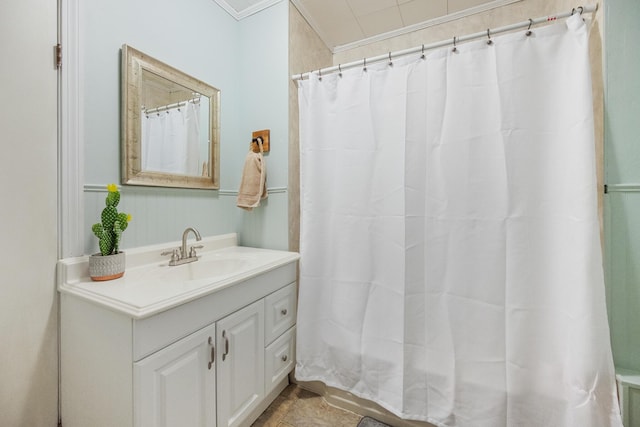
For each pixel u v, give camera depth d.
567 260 0.95
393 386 1.24
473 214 1.11
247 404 1.12
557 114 0.99
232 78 1.66
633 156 0.92
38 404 0.93
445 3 1.59
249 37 1.64
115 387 0.78
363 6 1.62
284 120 1.51
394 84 1.26
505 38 1.05
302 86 1.48
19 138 0.88
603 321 0.87
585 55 0.92
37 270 0.92
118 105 1.12
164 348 0.80
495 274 1.07
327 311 1.43
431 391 1.17
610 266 0.95
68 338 0.93
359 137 1.34
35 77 0.91
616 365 0.94
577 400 0.90
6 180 0.86
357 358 1.32
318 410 1.38
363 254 1.33
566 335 0.96
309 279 1.44
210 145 1.51
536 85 1.01
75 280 0.97
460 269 1.13
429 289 1.19
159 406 0.79
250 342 1.14
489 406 1.06
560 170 0.98
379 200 1.30
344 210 1.37
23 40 0.89
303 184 1.46
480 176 1.10
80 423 0.90
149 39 1.22
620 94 0.93
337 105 1.39
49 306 0.95
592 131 0.90
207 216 1.53
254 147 1.54
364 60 1.32
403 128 1.23
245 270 1.13
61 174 0.97
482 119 1.09
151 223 1.25
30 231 0.91
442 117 1.16
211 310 0.96
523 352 1.02
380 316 1.29
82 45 1.00
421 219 1.21
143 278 1.03
